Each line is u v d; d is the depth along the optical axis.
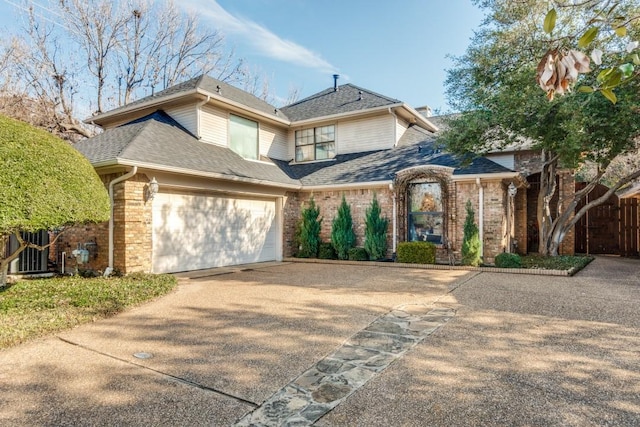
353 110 15.06
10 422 2.92
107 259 9.26
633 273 9.74
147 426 2.86
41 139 6.46
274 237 13.95
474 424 2.84
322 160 15.87
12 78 18.95
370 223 12.66
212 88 13.47
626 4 6.25
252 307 6.42
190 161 10.45
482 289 7.73
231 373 3.79
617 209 14.38
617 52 6.73
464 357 4.13
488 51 10.45
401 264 11.60
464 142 10.98
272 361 4.09
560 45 1.97
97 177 7.41
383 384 3.52
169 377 3.71
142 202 9.38
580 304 6.35
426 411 3.03
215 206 11.65
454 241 11.88
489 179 11.29
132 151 9.21
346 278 9.41
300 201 14.64
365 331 5.09
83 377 3.71
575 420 2.87
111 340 4.79
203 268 11.20
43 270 10.04
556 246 12.73
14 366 3.97
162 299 7.06
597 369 3.77
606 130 9.31
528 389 3.37
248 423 2.90
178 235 10.47
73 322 5.40
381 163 13.92
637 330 4.96
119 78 23.11
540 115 9.09
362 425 2.85
